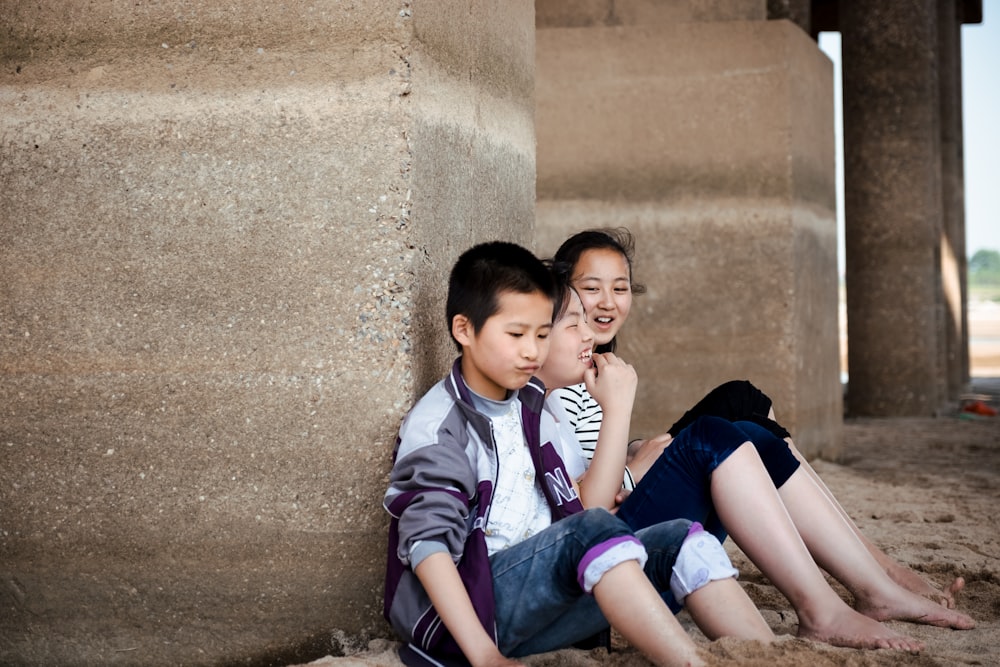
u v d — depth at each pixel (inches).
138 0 102.3
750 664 83.4
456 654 88.3
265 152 100.3
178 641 102.7
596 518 87.5
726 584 92.0
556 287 91.7
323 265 99.4
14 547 104.7
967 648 99.8
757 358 227.5
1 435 104.7
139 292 102.5
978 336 1450.5
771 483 100.0
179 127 101.7
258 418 100.7
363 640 99.7
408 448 89.8
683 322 229.9
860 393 411.2
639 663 91.3
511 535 92.2
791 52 227.1
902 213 405.4
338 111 99.0
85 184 103.3
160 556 102.7
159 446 102.3
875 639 95.7
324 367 99.6
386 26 98.2
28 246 104.2
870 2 408.2
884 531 165.0
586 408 117.6
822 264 248.4
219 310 101.2
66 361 103.7
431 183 102.7
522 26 130.7
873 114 408.5
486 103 117.6
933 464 255.6
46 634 104.6
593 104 231.0
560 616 93.7
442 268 105.7
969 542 156.8
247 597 101.5
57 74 103.7
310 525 100.2
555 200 231.6
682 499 100.3
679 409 230.5
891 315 406.6
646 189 230.1
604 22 235.5
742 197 227.9
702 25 228.7
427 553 84.8
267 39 100.3
